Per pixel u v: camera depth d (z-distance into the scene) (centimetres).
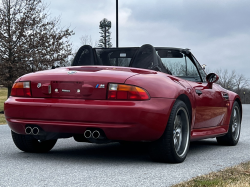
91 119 367
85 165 383
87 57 520
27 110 391
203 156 472
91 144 569
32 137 444
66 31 1916
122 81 373
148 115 366
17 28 1861
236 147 581
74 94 381
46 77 396
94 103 370
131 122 363
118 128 363
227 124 579
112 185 296
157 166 385
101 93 373
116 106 363
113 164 391
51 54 1888
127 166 381
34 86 399
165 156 397
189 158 452
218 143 606
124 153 474
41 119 387
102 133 373
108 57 519
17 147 467
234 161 434
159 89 383
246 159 451
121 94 369
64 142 591
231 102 584
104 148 523
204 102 482
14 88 414
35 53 1850
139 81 377
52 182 304
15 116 400
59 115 377
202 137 491
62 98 385
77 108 370
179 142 418
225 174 341
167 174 344
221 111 548
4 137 656
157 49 498
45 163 391
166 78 410
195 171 363
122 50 512
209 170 371
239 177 327
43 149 468
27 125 397
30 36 1869
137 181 312
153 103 372
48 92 391
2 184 297
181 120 421
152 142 392
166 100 382
